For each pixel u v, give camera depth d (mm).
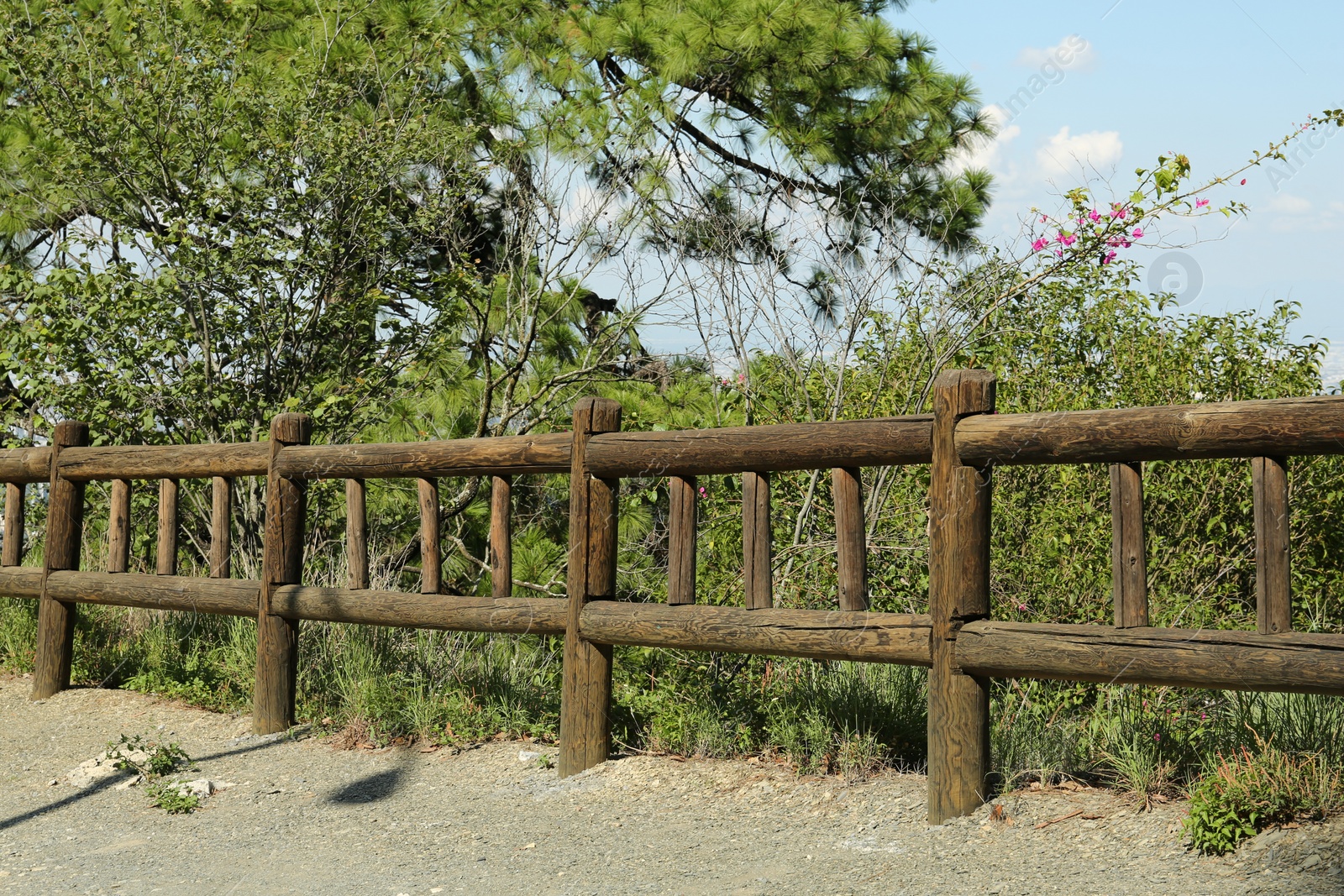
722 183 10328
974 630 3756
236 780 5102
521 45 10305
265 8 10352
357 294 9008
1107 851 3455
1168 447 3381
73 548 6961
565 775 4828
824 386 6633
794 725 4793
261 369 8734
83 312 7988
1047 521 6156
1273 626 3277
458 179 9289
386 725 5570
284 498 5883
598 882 3701
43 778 5301
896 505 6391
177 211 8594
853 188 10344
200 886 3857
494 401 10055
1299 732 3859
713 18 9914
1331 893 2969
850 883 3479
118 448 6699
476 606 5152
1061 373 6961
